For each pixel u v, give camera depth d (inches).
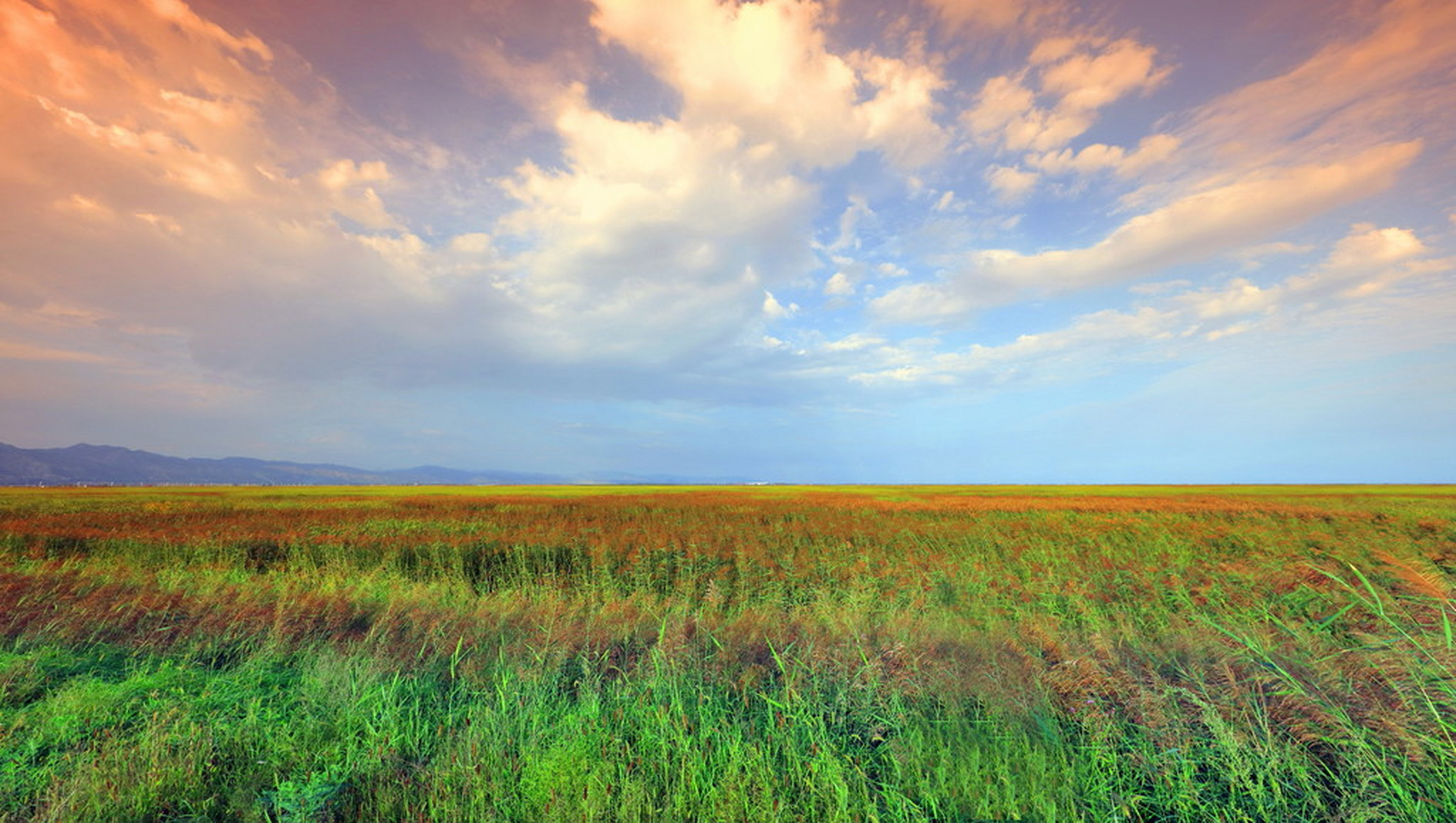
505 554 621.6
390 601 377.4
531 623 333.7
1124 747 182.2
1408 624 227.3
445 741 199.6
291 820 156.6
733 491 2576.3
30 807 159.5
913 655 244.5
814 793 166.7
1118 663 230.2
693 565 527.5
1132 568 445.1
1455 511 991.6
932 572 478.9
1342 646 233.9
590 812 157.0
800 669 240.4
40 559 605.9
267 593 402.3
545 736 196.2
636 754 189.2
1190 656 243.4
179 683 245.6
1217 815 155.3
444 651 286.0
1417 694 182.2
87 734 197.3
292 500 1601.9
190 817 156.7
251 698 233.9
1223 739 171.3
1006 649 257.4
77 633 308.7
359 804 168.1
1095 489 2640.3
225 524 881.5
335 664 264.8
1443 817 144.5
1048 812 152.3
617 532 764.0
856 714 210.5
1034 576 483.2
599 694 234.5
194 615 335.0
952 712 202.2
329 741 199.5
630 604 372.2
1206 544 598.2
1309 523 769.6
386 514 1057.5
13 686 233.6
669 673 241.3
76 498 1701.5
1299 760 166.7
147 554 647.8
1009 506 1199.6
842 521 883.4
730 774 173.2
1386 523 757.9
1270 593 350.6
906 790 168.1
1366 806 149.6
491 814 160.9
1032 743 186.4
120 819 152.3
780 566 522.6
